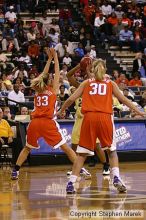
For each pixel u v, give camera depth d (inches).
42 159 989.8
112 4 1929.1
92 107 597.3
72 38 1669.5
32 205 528.4
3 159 1013.2
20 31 1658.5
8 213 486.3
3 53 1585.9
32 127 741.9
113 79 1462.8
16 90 1208.2
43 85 735.1
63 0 1929.1
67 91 1246.3
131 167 928.3
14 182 735.1
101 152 788.6
